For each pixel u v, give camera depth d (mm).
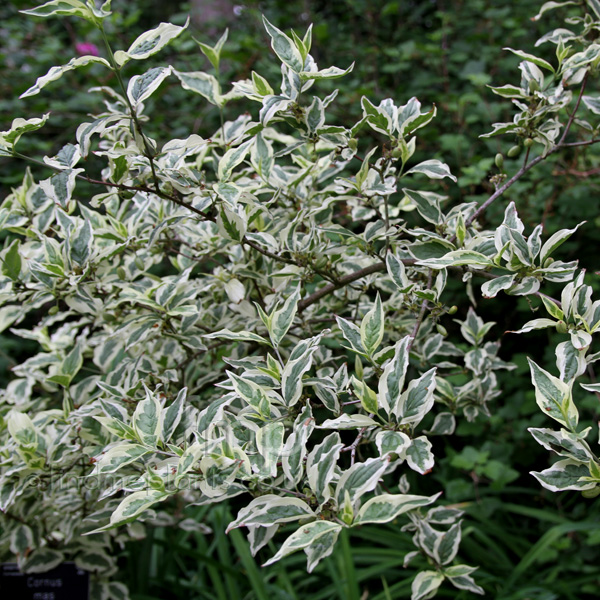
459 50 1918
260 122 765
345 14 2275
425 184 1569
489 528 1300
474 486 1372
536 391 665
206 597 1211
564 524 1199
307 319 969
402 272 797
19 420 854
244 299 917
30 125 696
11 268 838
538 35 2004
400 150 811
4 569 1009
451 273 1544
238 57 1728
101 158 1785
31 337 1051
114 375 905
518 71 1920
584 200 1462
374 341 731
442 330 831
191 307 856
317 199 992
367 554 1258
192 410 755
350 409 829
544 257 720
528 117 858
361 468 635
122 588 1039
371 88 1750
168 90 1889
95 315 972
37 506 965
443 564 846
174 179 776
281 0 2141
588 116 1465
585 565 1271
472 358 986
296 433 673
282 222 925
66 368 899
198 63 1929
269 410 708
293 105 794
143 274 951
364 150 1691
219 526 1240
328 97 827
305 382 747
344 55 2076
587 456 643
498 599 1139
